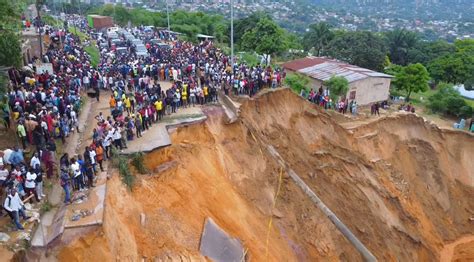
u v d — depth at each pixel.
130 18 87.81
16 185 16.55
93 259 15.52
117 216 17.98
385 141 41.09
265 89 35.81
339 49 73.50
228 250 21.09
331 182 33.41
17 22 26.61
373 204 34.16
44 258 14.97
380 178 37.72
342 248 27.55
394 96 58.56
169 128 25.38
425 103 58.12
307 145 35.22
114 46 49.44
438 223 38.75
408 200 38.56
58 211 17.03
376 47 73.12
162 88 33.09
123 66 35.22
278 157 30.44
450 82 77.44
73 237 15.45
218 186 24.31
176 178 22.59
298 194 28.67
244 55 55.28
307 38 89.81
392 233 33.25
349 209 32.09
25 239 15.00
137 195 20.20
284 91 36.06
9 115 22.08
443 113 54.81
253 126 31.67
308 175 32.47
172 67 36.12
